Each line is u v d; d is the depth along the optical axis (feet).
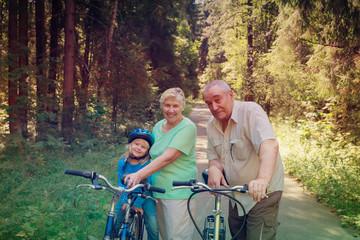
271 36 58.23
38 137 28.78
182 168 9.89
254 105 8.75
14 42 28.86
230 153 9.14
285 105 51.67
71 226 12.76
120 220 8.61
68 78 31.14
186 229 9.92
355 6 25.77
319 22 29.14
